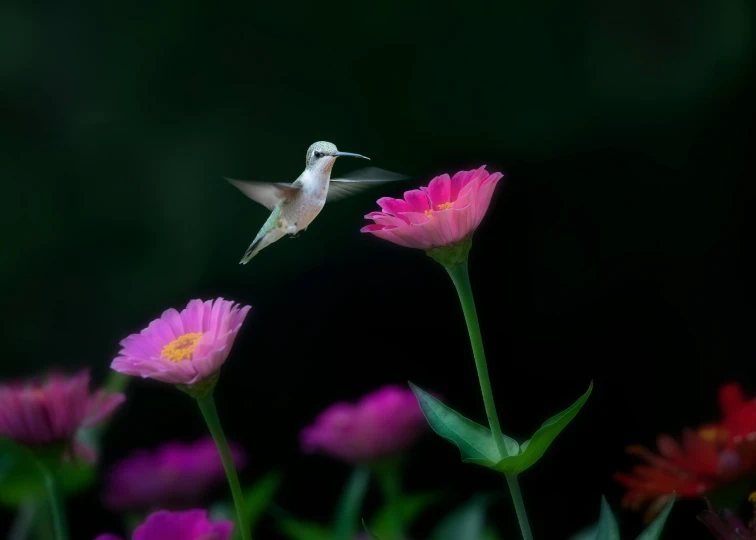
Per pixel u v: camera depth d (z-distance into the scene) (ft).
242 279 43.14
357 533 20.65
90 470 20.34
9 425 19.86
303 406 43.11
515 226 46.09
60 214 42.57
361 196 44.68
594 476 42.09
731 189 44.65
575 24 44.86
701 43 44.70
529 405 44.80
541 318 45.60
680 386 44.24
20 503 20.33
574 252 45.75
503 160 45.32
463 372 44.88
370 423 20.63
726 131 44.78
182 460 20.71
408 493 38.32
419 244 19.67
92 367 41.78
